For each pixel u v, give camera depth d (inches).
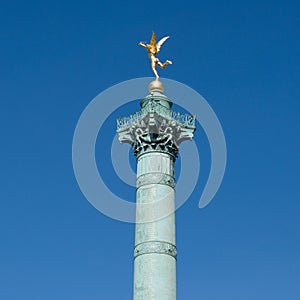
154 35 2529.5
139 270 2094.0
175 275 2108.8
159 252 2101.4
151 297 2037.4
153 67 2482.8
